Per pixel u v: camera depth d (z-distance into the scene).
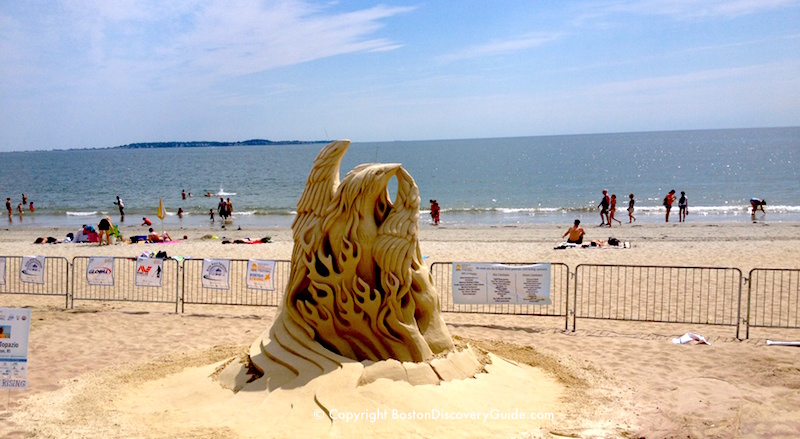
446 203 47.25
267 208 44.25
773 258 18.59
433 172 82.75
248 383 7.85
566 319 12.15
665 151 130.62
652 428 7.11
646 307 13.27
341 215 7.80
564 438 6.87
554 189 56.16
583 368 9.57
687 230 27.17
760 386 8.77
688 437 6.86
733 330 11.95
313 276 7.79
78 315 13.22
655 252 20.12
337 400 6.93
